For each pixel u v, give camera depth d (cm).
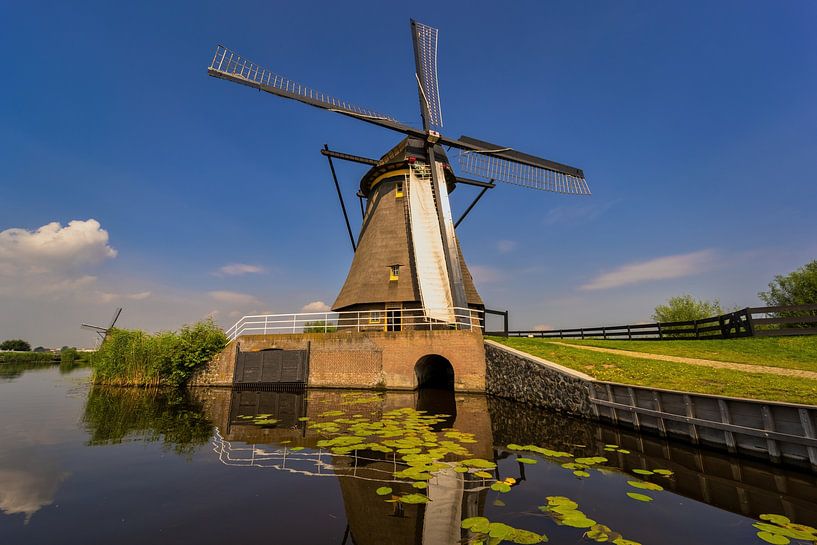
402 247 2078
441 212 1994
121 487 561
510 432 921
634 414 946
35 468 645
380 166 2277
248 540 405
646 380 1077
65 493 539
